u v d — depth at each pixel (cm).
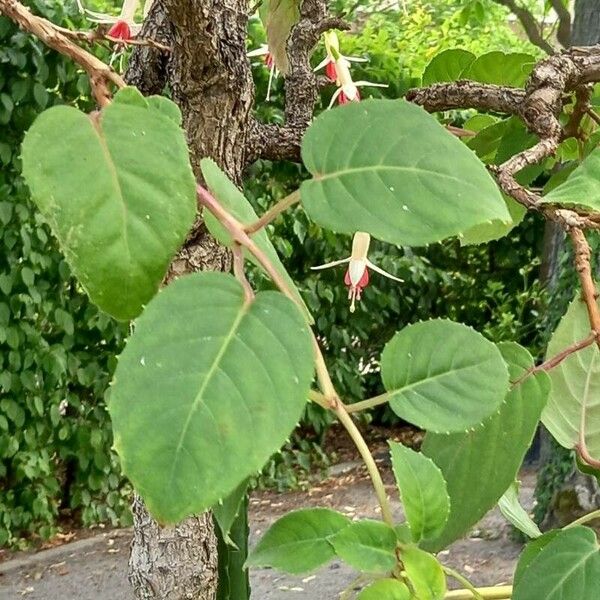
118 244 27
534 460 334
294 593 221
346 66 67
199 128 61
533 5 438
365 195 29
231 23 59
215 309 27
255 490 314
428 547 41
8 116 229
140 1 78
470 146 69
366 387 366
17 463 253
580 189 37
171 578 68
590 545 38
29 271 241
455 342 34
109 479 276
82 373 261
